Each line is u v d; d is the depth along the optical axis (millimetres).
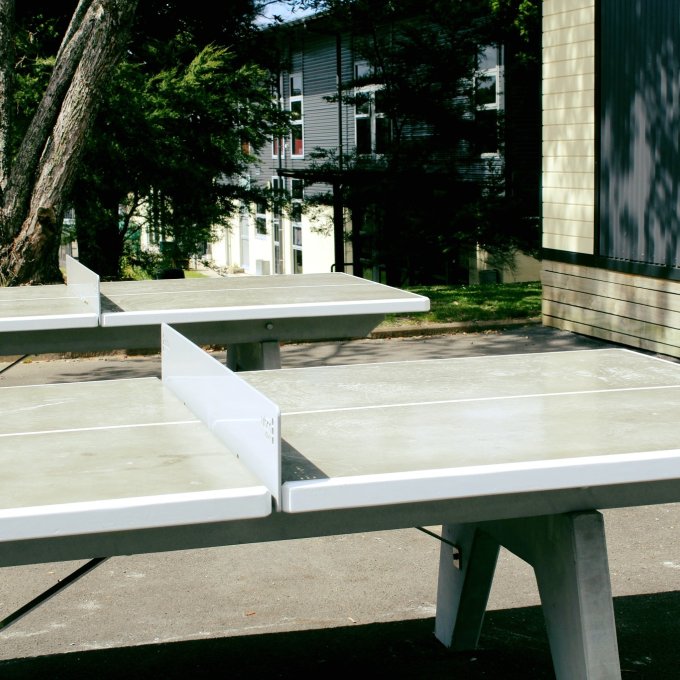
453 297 13125
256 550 4867
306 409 2996
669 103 9242
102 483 2217
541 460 2336
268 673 3533
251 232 33781
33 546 2137
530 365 3703
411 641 3783
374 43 20641
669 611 4086
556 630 2734
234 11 18250
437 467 2289
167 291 5871
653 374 3496
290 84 28859
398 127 21219
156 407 3111
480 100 20000
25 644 3828
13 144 14562
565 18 10648
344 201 20906
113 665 3627
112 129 15430
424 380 3432
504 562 4699
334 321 5402
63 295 5785
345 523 2340
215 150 16719
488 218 19359
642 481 2414
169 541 2223
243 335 5246
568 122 10828
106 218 16172
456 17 19328
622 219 10141
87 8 11164
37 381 9195
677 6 8992
